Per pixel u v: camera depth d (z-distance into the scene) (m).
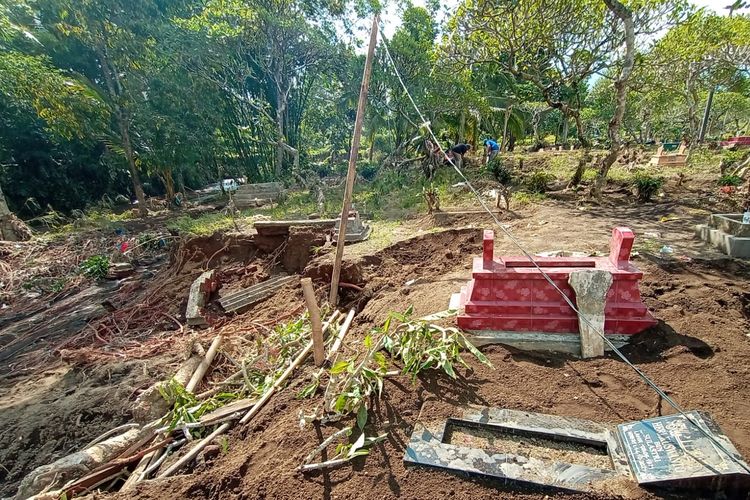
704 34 11.88
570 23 9.19
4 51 14.17
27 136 18.59
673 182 10.64
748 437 2.29
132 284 9.41
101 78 19.02
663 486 2.03
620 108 8.40
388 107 18.05
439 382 3.08
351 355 3.76
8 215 13.62
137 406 3.88
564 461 2.33
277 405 3.21
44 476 2.94
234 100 20.70
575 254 4.21
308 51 18.00
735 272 4.58
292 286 6.93
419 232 7.93
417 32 17.86
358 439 2.53
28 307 9.00
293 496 2.27
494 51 10.39
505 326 3.56
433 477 2.24
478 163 17.84
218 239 9.16
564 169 15.14
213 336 5.64
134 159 18.75
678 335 3.34
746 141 18.67
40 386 5.46
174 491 2.51
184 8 17.95
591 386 2.93
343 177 20.80
